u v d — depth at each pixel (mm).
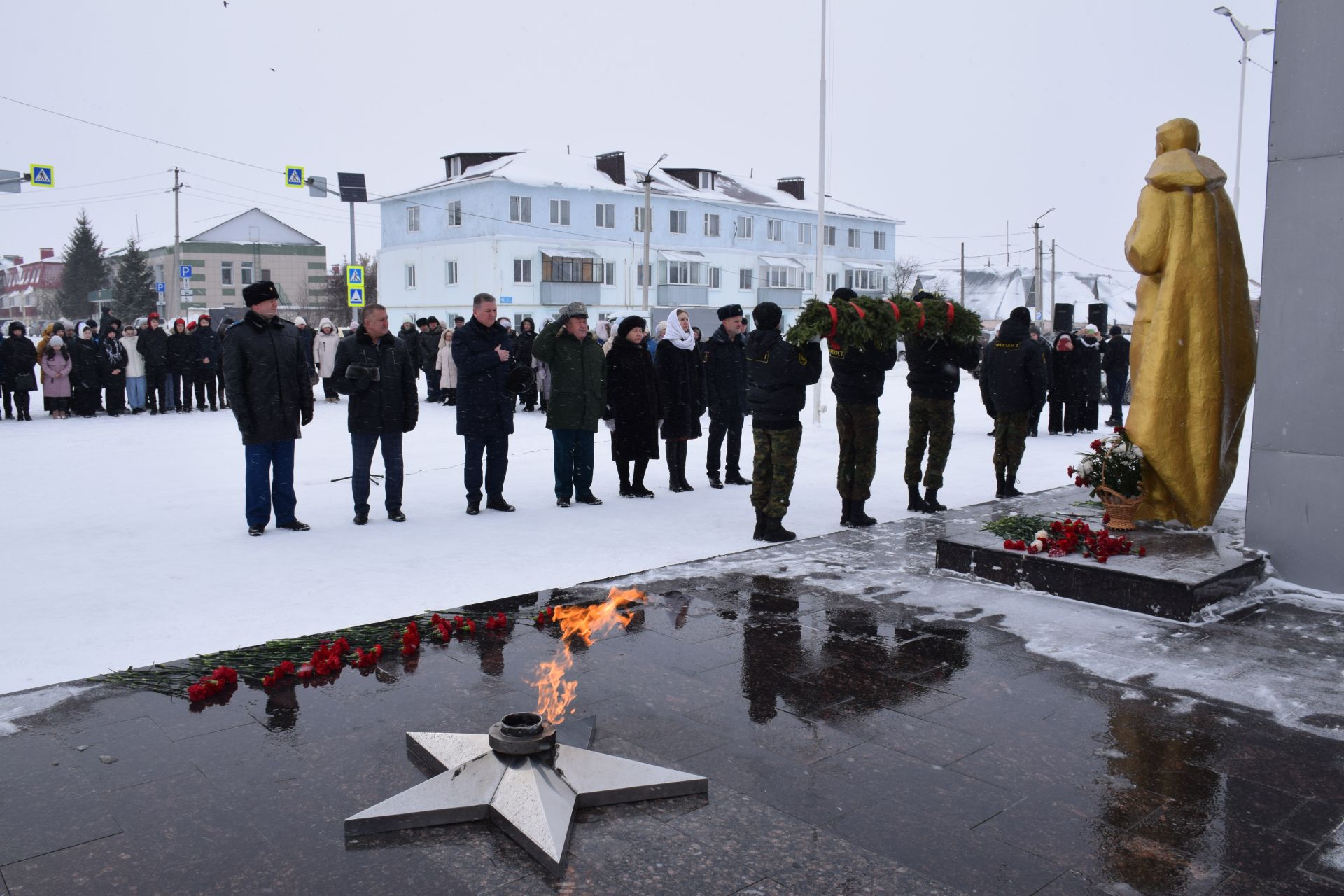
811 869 2857
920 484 10203
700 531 7930
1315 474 5922
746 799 3289
